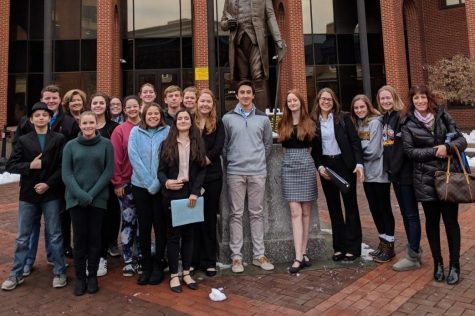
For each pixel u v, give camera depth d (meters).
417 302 3.89
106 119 5.50
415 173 4.39
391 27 18.56
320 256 5.33
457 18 20.56
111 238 5.66
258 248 5.04
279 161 5.34
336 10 20.61
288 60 18.36
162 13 20.14
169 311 3.85
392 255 5.18
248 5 5.87
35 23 19.70
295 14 18.17
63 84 19.48
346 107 20.19
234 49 6.04
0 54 17.42
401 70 18.98
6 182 13.08
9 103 19.28
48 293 4.39
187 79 19.94
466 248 5.45
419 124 4.35
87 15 19.70
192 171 4.42
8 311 3.92
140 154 4.54
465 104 19.58
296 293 4.22
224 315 3.74
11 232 7.00
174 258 4.42
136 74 19.92
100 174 4.43
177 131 4.46
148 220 4.57
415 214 4.77
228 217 5.26
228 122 4.91
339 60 20.39
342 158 5.02
